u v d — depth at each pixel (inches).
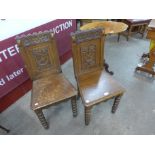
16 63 63.6
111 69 88.6
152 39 66.2
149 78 80.0
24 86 72.7
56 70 57.2
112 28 69.5
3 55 57.1
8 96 66.4
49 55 52.4
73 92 50.1
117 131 55.7
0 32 59.1
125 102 66.7
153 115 60.7
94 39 49.4
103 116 61.5
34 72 53.6
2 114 65.4
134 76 82.2
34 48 48.5
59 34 81.5
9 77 62.9
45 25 69.7
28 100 71.4
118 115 61.4
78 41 47.3
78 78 55.0
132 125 57.4
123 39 123.8
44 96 49.1
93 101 46.6
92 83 52.5
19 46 45.9
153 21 66.9
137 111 62.6
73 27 92.2
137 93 71.1
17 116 64.1
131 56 100.3
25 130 58.3
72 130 57.4
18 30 61.1
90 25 76.2
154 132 54.7
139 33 129.3
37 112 48.4
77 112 64.4
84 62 53.4
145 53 93.0
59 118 62.3
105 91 49.4
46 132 57.2
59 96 48.9
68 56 98.8
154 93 70.9
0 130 58.4
